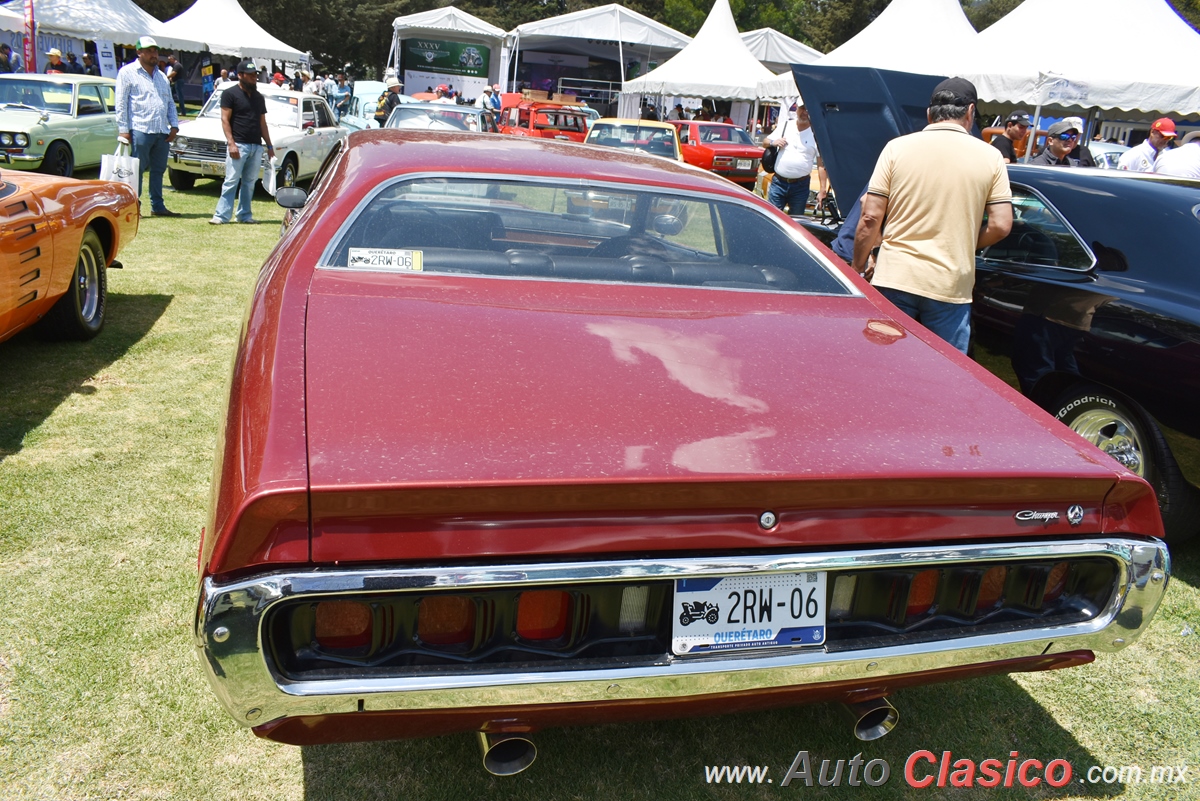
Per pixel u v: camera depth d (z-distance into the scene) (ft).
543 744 6.90
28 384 13.38
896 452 5.43
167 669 7.25
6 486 10.09
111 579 8.45
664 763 6.82
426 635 4.84
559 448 4.99
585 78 90.43
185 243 25.66
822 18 178.70
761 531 5.06
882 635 5.55
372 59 174.70
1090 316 10.93
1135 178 12.37
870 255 13.66
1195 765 7.29
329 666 4.70
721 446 5.22
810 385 6.28
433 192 8.13
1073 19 29.30
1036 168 13.24
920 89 17.53
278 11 148.05
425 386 5.54
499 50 87.76
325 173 10.59
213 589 4.42
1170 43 28.30
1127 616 5.84
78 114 36.42
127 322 17.15
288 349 5.88
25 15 56.90
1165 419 10.05
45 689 6.89
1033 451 5.76
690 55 56.95
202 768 6.29
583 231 8.54
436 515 4.59
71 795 5.92
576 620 5.02
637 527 4.86
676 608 5.09
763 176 51.88
